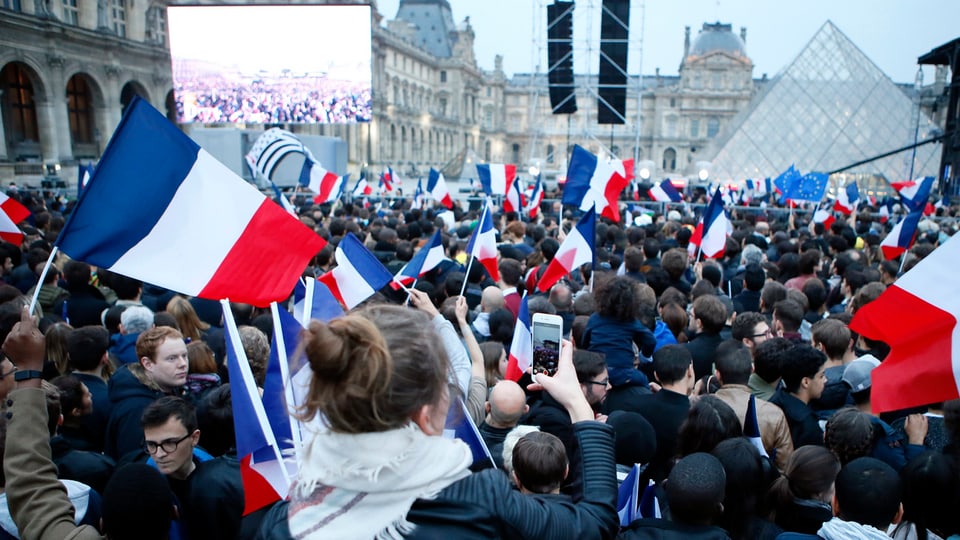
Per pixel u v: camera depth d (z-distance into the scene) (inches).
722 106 4441.4
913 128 1813.5
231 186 131.8
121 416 174.7
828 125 1892.2
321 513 61.3
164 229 127.9
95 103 1750.7
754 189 1365.7
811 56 1972.2
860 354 258.4
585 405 91.7
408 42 3777.1
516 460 120.6
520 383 215.6
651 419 182.4
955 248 146.3
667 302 273.9
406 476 61.6
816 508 135.6
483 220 326.6
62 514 101.2
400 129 3700.8
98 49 1713.8
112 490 105.1
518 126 5142.7
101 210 124.4
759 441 154.3
